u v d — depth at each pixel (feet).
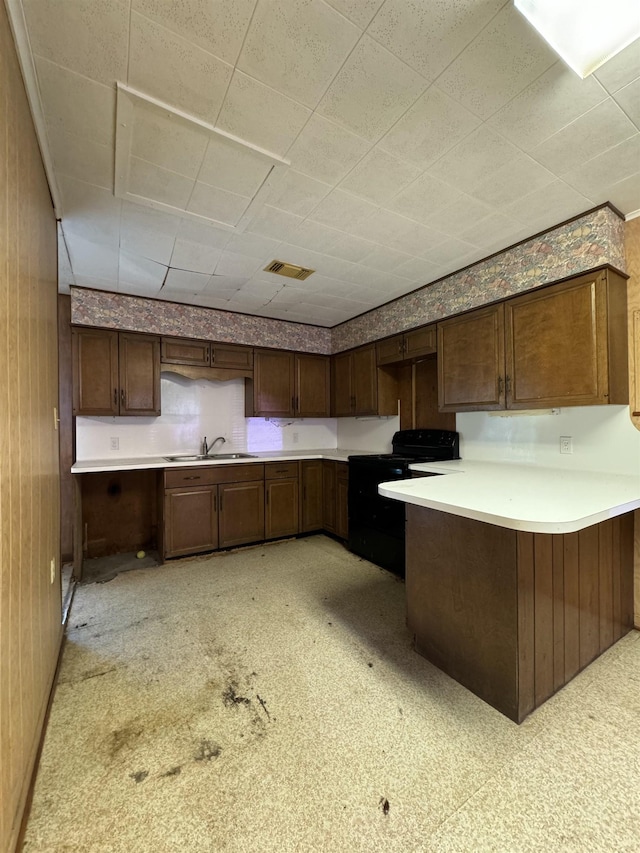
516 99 4.46
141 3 3.43
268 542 12.52
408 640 6.73
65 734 4.69
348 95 4.39
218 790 3.96
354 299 11.53
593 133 5.01
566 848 3.38
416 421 12.07
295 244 8.09
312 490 13.25
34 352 4.57
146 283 10.12
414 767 4.21
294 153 5.37
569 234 7.19
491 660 5.09
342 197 6.44
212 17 3.55
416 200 6.55
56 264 6.64
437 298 10.10
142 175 5.79
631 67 4.03
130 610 7.88
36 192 4.75
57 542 6.49
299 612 7.77
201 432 12.99
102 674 5.84
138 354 11.10
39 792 3.92
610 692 5.38
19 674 3.64
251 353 13.01
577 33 3.71
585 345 6.97
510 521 4.03
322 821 3.64
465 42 3.79
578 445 7.84
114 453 11.60
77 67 4.00
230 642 6.70
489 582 5.10
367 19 3.59
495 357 8.55
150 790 3.96
